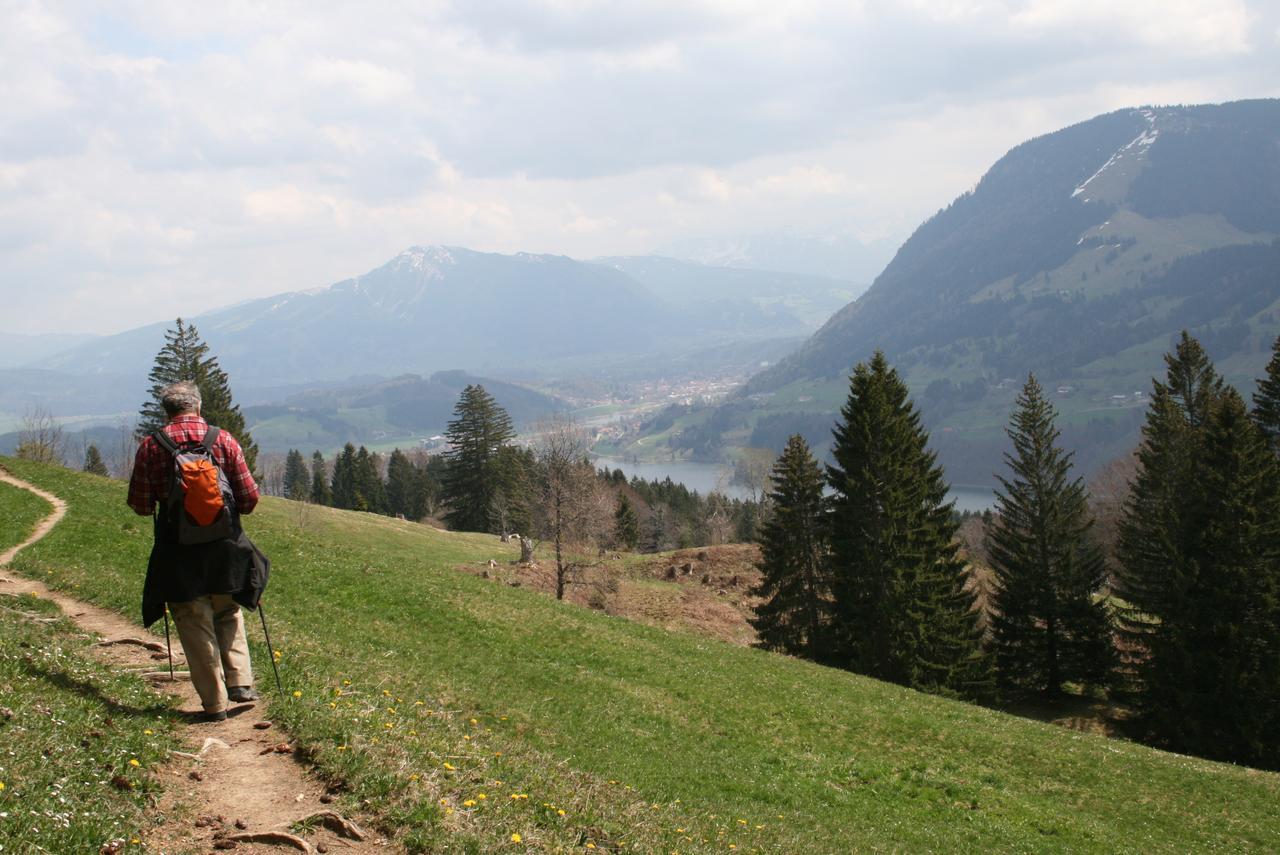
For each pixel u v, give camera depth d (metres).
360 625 23.42
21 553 22.30
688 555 76.44
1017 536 63.75
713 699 25.84
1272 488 48.31
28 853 5.77
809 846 14.48
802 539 58.03
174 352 86.31
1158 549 53.72
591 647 27.89
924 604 51.41
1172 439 62.12
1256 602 46.41
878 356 57.50
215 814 7.74
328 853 7.36
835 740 24.94
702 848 11.02
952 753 25.83
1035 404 63.69
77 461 178.38
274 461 194.38
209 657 9.95
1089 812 22.94
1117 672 59.00
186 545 9.66
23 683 9.25
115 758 7.98
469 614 27.44
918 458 55.59
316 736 9.56
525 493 100.12
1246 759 45.53
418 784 8.99
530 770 11.59
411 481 166.88
